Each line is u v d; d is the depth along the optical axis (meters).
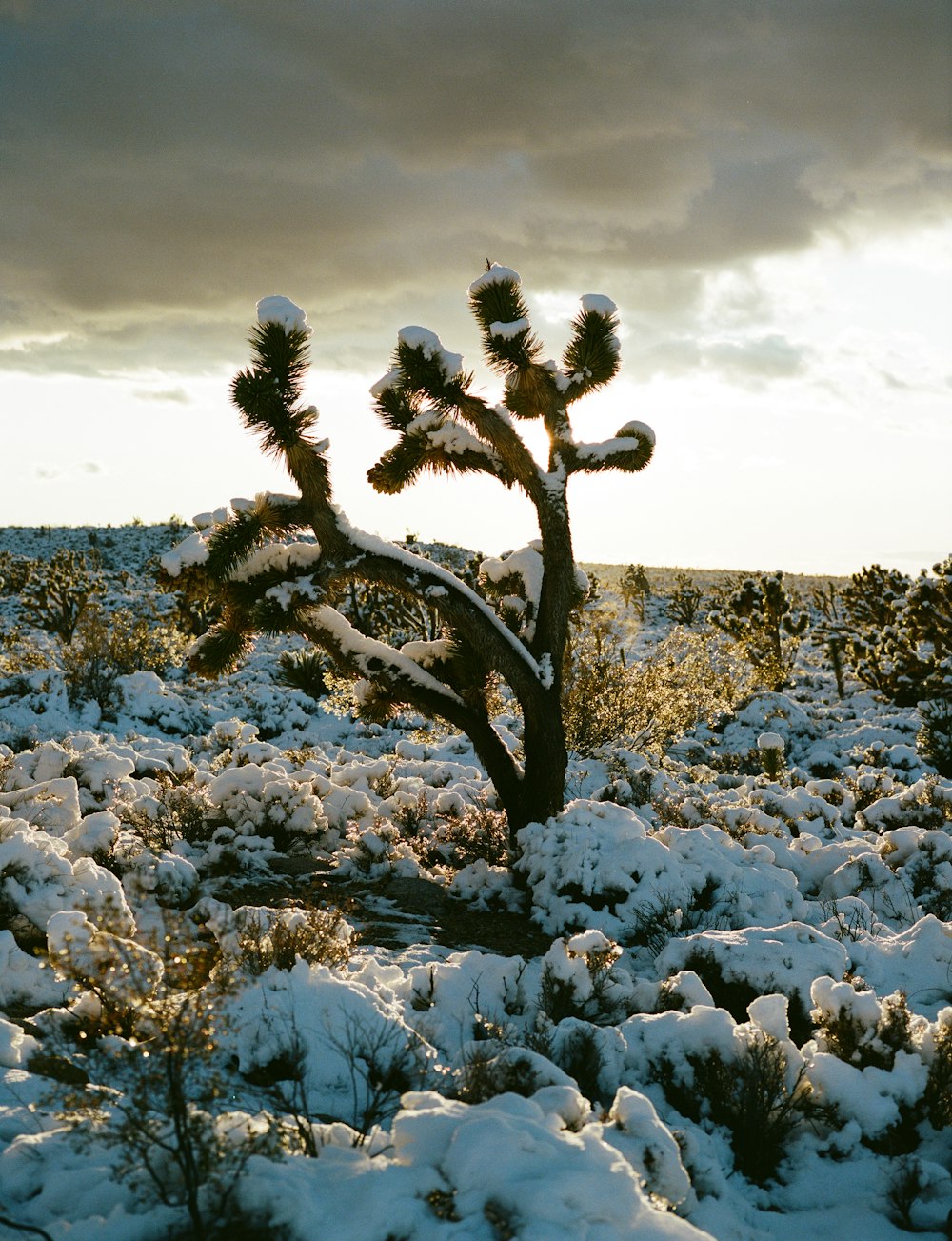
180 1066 2.83
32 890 5.75
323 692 22.03
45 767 9.55
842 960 5.91
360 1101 4.06
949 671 21.89
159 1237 2.68
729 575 79.25
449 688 9.00
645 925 7.24
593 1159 2.98
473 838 9.06
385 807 10.05
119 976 3.41
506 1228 2.69
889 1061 4.76
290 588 7.71
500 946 7.01
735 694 19.98
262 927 5.54
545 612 8.86
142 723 17.56
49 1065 3.84
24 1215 2.88
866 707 24.50
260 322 7.45
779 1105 4.39
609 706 14.15
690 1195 3.56
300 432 7.50
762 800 11.70
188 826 8.67
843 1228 3.71
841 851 9.37
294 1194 2.72
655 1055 4.69
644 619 47.00
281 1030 4.29
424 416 8.40
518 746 14.89
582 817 8.16
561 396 8.70
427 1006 5.27
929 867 8.72
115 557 68.38
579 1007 5.41
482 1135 2.98
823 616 45.19
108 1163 3.07
